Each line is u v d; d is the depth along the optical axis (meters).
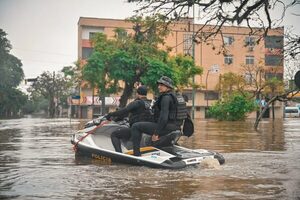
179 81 29.38
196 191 5.05
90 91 54.50
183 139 13.81
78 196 4.80
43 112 114.81
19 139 13.78
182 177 5.97
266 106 20.55
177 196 4.79
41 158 8.37
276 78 47.72
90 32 52.78
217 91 56.78
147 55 26.88
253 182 5.62
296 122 34.12
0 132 18.06
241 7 9.24
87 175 6.18
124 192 5.00
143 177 5.97
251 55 55.88
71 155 8.88
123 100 28.53
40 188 5.25
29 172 6.52
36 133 17.27
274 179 5.86
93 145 7.96
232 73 52.84
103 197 4.76
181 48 45.28
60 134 16.53
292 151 9.82
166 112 6.95
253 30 10.13
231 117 37.38
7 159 8.23
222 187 5.29
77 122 32.16
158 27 10.70
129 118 7.56
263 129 21.20
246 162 7.66
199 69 33.06
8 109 69.38
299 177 6.02
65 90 73.06
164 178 5.89
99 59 27.02
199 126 25.02
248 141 12.99
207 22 9.55
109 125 8.01
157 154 7.11
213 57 56.66
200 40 10.08
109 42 28.39
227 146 11.20
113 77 27.23
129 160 7.06
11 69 64.88
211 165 6.81
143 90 7.58
